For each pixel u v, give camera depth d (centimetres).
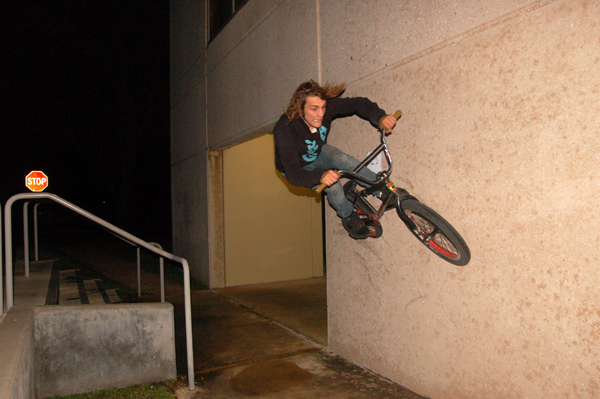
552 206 245
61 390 345
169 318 380
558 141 241
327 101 312
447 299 314
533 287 257
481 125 284
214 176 782
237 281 798
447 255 305
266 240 827
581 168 231
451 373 313
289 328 538
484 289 286
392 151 358
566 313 240
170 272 931
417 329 342
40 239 1678
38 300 402
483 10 279
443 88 310
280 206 841
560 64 238
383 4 361
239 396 351
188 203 901
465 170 296
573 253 236
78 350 351
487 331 285
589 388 231
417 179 334
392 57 354
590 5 224
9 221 356
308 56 464
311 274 869
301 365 414
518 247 264
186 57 905
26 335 288
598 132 223
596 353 227
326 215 453
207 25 781
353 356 417
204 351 459
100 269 963
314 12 451
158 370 375
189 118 888
